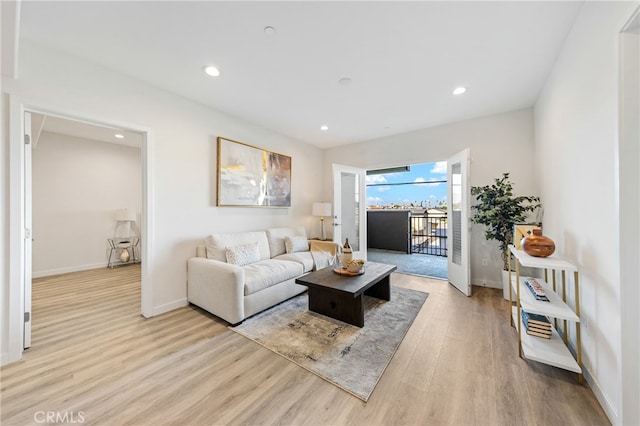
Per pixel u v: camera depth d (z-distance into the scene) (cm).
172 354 188
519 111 321
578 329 157
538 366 172
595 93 150
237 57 212
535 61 219
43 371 168
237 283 233
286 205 426
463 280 324
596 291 148
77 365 174
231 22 172
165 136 269
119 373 166
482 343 202
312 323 239
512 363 176
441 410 136
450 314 259
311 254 362
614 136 129
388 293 296
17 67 176
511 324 233
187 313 264
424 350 193
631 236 121
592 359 150
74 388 152
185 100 287
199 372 167
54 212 433
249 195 361
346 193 488
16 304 180
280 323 239
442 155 379
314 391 150
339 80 250
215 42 193
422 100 295
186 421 129
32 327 231
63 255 441
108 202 495
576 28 172
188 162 291
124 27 177
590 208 157
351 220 484
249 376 164
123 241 510
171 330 226
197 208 300
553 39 191
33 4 154
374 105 310
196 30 180
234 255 293
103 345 200
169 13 164
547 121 250
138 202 537
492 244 347
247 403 141
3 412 134
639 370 118
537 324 185
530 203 309
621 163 123
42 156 423
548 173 251
